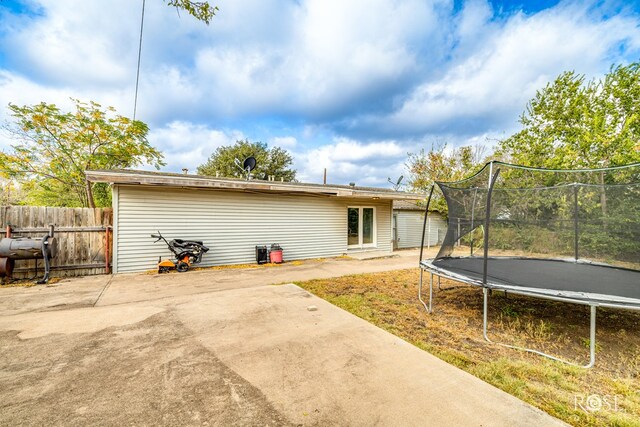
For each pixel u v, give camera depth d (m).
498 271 4.56
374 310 4.19
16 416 1.79
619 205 5.48
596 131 8.51
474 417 1.83
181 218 7.22
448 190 5.07
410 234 14.84
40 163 10.55
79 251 6.30
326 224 9.81
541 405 2.02
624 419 1.83
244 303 4.34
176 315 3.77
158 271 6.73
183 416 1.81
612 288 3.46
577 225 6.11
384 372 2.39
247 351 2.75
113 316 3.71
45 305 4.20
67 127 10.25
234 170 23.19
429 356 2.72
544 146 10.38
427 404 1.96
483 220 5.13
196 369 2.40
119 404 1.92
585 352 2.96
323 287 5.53
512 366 2.57
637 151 7.68
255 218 8.33
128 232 6.60
